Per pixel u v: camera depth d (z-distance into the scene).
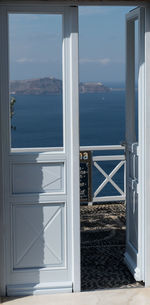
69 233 4.42
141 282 4.71
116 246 5.90
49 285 4.39
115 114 30.09
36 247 4.41
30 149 5.18
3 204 4.30
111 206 7.92
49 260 4.43
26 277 4.40
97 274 4.95
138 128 4.60
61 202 4.39
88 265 5.23
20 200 4.33
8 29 4.15
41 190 4.38
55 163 4.37
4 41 4.15
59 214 4.41
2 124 4.24
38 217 4.39
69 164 4.37
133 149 4.87
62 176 4.39
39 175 4.36
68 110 4.32
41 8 4.16
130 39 5.03
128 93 5.09
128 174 5.15
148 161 4.45
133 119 5.11
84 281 4.73
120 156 7.90
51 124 5.20
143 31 4.46
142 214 4.59
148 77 4.38
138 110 4.59
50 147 5.23
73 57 4.23
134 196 4.91
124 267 5.15
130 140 5.11
